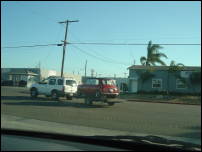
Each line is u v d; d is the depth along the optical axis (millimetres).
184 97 36812
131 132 13789
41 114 19203
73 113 20234
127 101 32188
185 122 17703
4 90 40656
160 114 21500
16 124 15023
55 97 29781
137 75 44719
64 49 39312
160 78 42875
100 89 25609
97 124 15953
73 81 30328
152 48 37969
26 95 33625
